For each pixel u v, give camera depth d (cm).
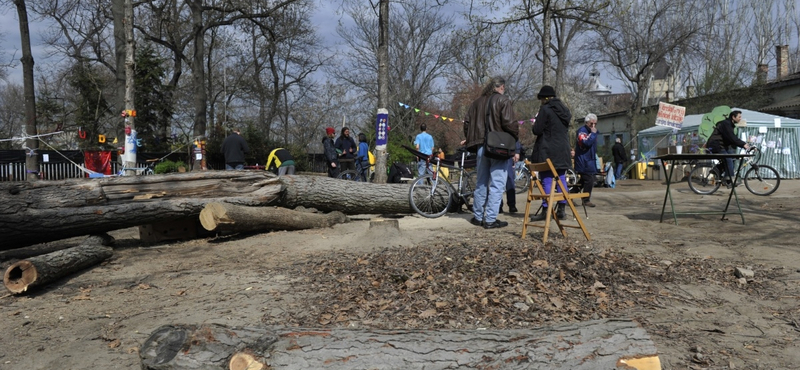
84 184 705
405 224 809
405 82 3412
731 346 362
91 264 605
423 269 517
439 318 416
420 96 3456
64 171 2098
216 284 521
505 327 399
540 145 756
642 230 713
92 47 3016
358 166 1470
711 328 392
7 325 428
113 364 355
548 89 748
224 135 2672
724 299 453
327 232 783
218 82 3550
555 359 263
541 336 277
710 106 3006
